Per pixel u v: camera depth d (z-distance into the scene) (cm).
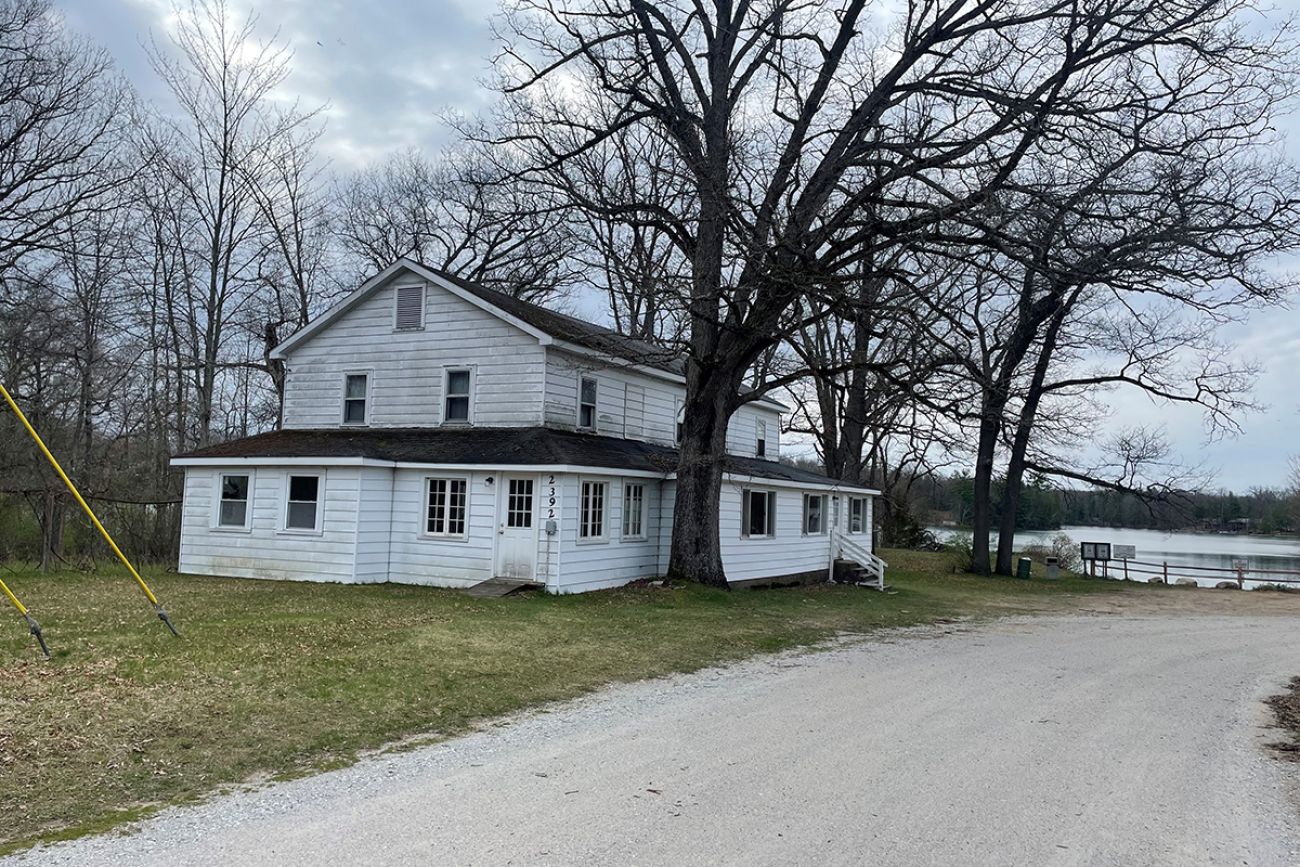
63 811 566
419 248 3844
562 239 3073
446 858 495
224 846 511
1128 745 794
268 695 862
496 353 2139
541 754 722
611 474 1948
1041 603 2412
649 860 495
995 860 508
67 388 2972
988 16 1762
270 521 2039
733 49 2058
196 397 3459
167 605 1468
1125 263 1541
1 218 2373
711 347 1956
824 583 2662
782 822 562
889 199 1817
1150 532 7950
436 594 1761
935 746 763
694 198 2133
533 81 1923
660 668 1128
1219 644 1595
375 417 2269
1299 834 573
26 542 2702
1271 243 1505
